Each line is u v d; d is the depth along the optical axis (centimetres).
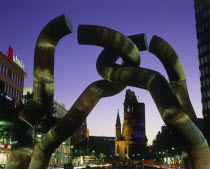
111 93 916
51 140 862
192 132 740
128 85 856
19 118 862
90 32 831
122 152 19300
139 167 5334
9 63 6091
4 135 2512
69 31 834
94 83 907
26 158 830
